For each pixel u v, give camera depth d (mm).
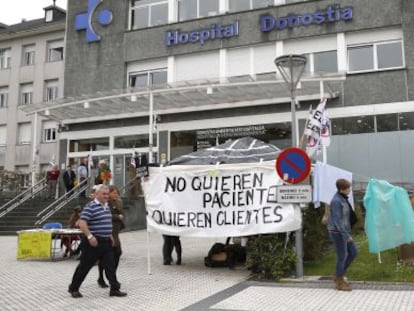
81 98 21922
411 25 19969
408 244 9977
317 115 11453
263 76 18828
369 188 10102
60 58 37594
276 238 9719
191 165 10812
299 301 7461
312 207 11148
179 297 8047
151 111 20453
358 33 21078
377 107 19906
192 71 23953
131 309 7281
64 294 8391
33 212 21094
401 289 8133
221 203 10320
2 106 39000
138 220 20203
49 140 36594
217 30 23391
